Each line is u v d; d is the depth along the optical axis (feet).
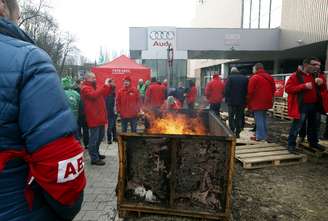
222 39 60.90
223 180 11.59
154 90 33.45
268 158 19.03
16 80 3.75
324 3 43.73
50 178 3.81
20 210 3.96
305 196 14.33
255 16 71.97
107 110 24.53
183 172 11.73
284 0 56.90
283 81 41.81
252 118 37.32
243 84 26.11
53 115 3.86
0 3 4.16
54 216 4.42
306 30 48.93
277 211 12.76
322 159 20.35
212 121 18.01
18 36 4.18
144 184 12.03
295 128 20.02
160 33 57.88
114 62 41.01
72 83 25.71
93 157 18.70
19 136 3.91
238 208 13.01
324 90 19.81
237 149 21.29
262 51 61.82
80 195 4.35
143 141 11.77
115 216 12.00
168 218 11.93
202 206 11.84
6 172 3.83
